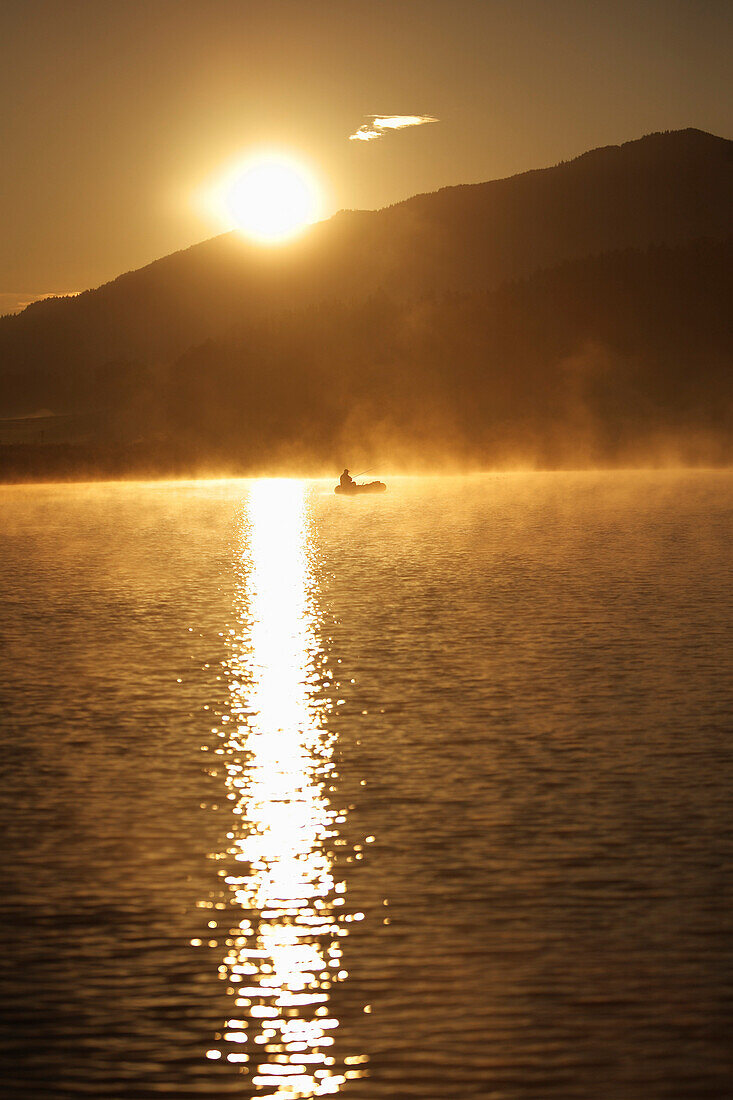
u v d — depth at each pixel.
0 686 44.28
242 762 34.34
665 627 54.69
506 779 32.22
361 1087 18.48
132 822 29.36
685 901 24.34
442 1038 19.64
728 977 21.31
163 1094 18.44
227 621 59.69
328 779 32.59
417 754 34.81
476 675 45.12
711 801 30.02
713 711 38.69
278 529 119.94
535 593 67.50
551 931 23.17
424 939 22.98
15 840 28.17
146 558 91.94
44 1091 18.48
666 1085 18.36
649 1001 20.59
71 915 24.11
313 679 45.22
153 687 44.16
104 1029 20.03
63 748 35.81
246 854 27.22
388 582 74.56
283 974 21.64
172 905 24.62
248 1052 19.36
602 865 26.23
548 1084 18.45
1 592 71.38
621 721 37.75
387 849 27.44
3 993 21.17
